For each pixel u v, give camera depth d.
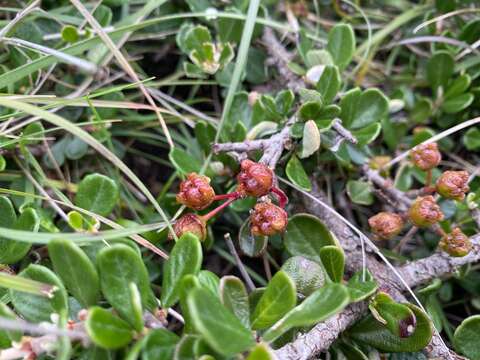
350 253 0.11
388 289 0.10
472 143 0.13
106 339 0.07
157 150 0.14
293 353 0.09
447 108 0.14
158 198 0.12
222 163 0.12
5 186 0.12
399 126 0.14
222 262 0.13
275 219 0.09
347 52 0.13
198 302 0.07
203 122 0.12
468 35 0.14
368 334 0.10
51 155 0.12
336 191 0.13
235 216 0.12
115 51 0.12
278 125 0.12
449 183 0.11
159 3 0.13
